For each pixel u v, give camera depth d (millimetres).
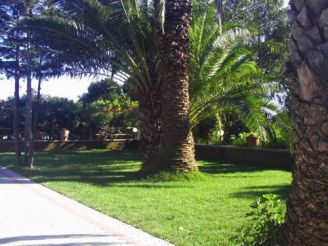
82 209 9445
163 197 10586
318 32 3447
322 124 3498
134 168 17688
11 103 30734
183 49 14039
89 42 15609
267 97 15594
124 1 15227
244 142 21875
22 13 18312
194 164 14117
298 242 3777
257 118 15281
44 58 17141
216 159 22109
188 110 14469
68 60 16250
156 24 14344
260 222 4871
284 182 13266
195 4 15961
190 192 11328
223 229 7531
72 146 30391
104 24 15336
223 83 15805
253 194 10992
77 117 32500
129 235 7324
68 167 18219
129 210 9125
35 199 10766
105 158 22656
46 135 32219
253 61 17156
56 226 8000
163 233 7309
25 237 7262
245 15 20000
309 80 3518
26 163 18844
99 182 13359
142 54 16156
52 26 15289
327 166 3525
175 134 13930
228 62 15797
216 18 16234
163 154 14156
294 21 3652
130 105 32594
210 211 8969
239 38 16016
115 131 32906
